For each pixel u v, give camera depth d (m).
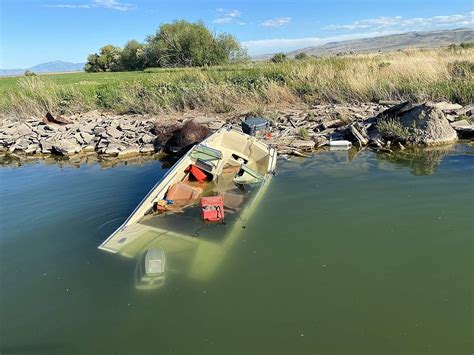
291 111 15.20
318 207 6.84
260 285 4.69
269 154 9.51
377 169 9.01
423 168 8.93
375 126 12.09
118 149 11.91
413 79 16.78
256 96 16.83
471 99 14.76
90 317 4.25
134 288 4.65
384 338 3.84
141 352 3.77
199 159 8.16
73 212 7.11
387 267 5.00
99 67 74.56
